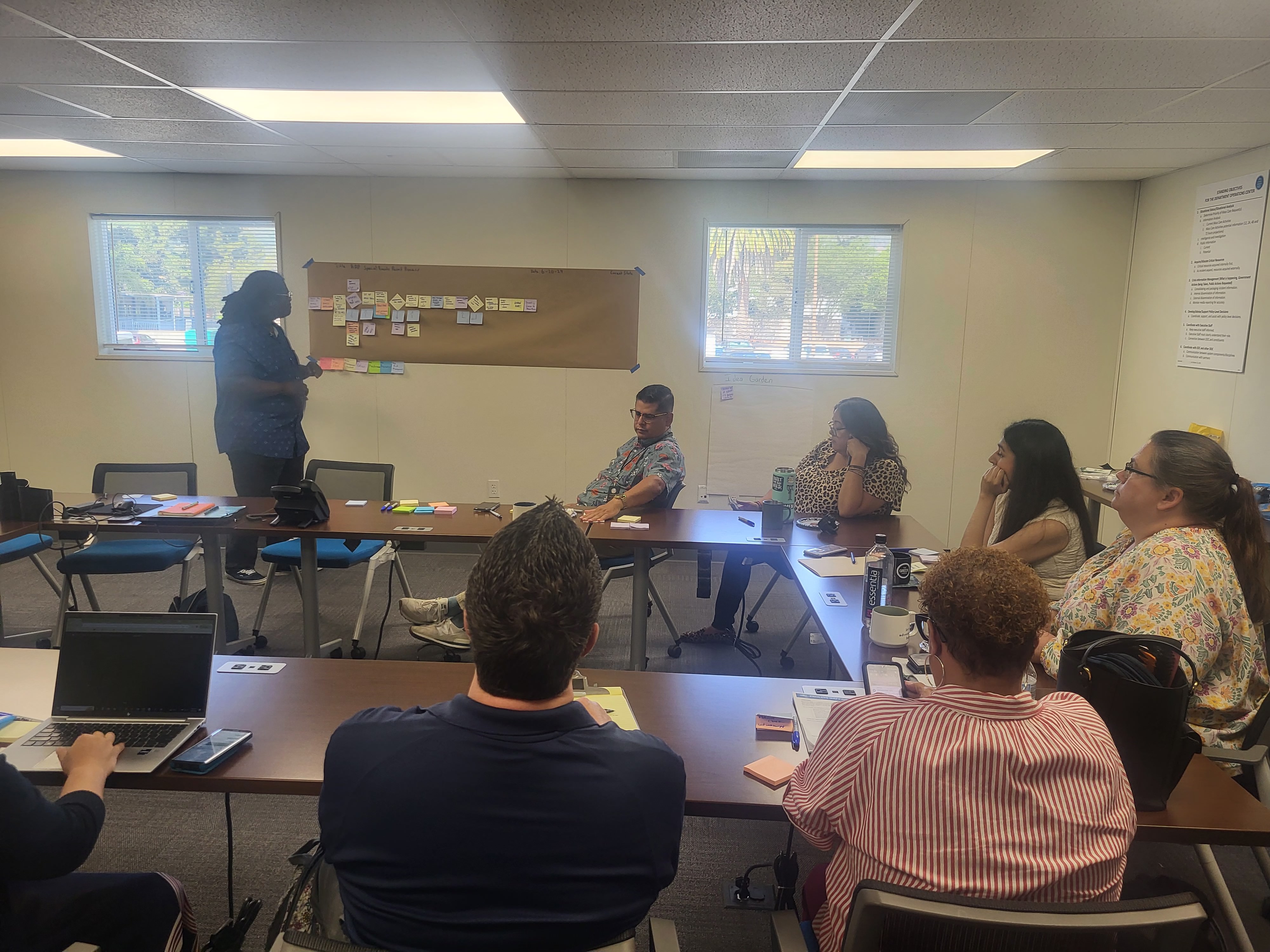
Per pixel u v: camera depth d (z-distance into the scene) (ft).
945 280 17.10
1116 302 16.94
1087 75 9.59
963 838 3.61
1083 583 7.04
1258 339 13.00
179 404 18.38
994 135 12.64
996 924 3.10
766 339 17.79
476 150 14.46
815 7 7.79
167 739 5.13
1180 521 6.45
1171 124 11.77
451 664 6.66
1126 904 3.14
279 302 15.62
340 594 15.66
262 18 8.30
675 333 17.69
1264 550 6.35
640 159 14.89
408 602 10.61
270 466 15.92
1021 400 17.38
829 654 13.04
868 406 12.44
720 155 14.46
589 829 3.36
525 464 18.31
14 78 10.53
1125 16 7.85
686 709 6.03
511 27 8.44
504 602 3.43
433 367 18.04
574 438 18.16
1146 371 16.16
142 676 5.41
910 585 8.96
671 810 3.58
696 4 7.79
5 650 6.66
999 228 16.87
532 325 17.76
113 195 17.74
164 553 12.50
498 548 3.58
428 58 9.44
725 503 18.17
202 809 8.43
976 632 3.75
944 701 3.78
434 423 18.26
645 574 11.42
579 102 11.19
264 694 6.06
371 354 18.03
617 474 13.43
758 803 4.82
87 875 4.90
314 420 18.40
